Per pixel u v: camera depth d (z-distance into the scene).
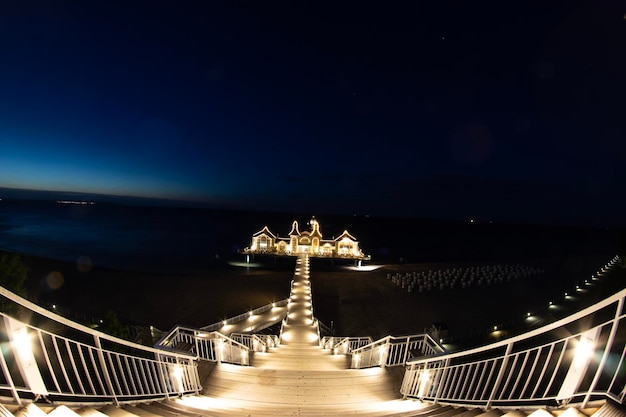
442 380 7.04
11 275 12.99
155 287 34.22
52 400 3.91
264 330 23.30
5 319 3.30
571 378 3.48
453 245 96.38
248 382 8.67
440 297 33.75
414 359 8.38
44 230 95.44
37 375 3.57
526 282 40.38
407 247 88.06
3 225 106.06
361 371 9.70
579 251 83.50
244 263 56.31
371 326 26.16
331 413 6.36
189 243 78.56
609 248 94.50
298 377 9.04
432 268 49.09
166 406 5.88
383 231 152.50
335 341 19.02
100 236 85.44
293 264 56.53
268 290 34.56
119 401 5.18
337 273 44.53
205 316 27.67
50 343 12.59
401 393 8.40
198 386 8.14
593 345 3.32
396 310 29.81
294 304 25.47
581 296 31.55
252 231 117.19
